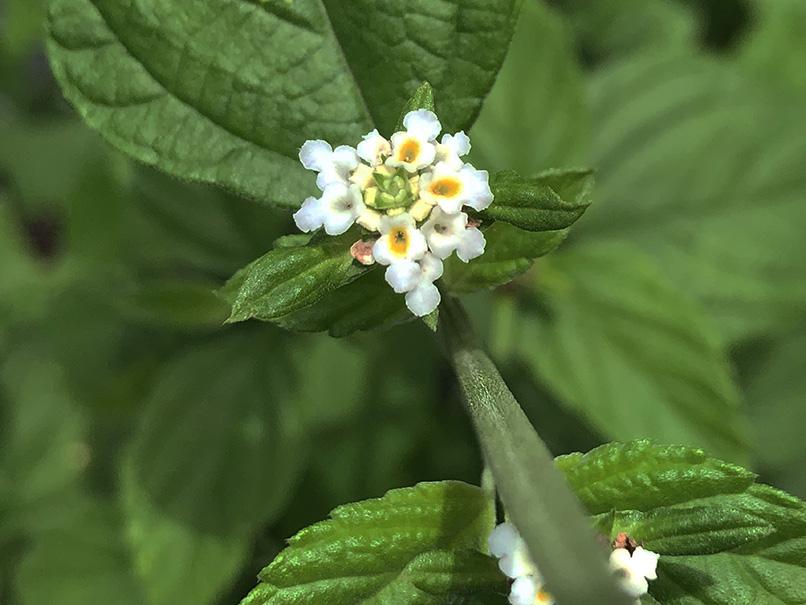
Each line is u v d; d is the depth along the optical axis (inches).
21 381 6.1
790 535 2.5
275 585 2.5
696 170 5.5
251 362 4.8
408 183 2.4
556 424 5.4
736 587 2.5
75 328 5.2
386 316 2.7
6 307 6.3
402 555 2.6
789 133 5.5
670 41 6.4
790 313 5.3
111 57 3.0
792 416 5.7
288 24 3.0
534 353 4.7
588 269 4.7
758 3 6.3
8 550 5.9
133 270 5.1
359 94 3.1
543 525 1.9
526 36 4.7
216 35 3.0
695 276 5.3
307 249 2.4
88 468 6.0
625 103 5.6
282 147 3.1
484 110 4.8
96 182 5.1
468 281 2.8
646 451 2.5
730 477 2.4
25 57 6.7
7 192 6.8
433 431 5.4
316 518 5.2
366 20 3.0
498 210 2.4
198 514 4.5
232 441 4.7
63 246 6.7
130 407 5.2
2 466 6.0
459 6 2.9
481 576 2.5
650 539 2.4
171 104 3.1
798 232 5.3
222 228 5.0
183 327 5.0
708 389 4.5
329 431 5.2
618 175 5.5
